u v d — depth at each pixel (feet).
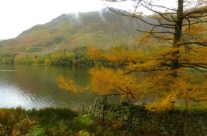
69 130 35.88
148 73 41.16
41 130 33.14
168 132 43.32
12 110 40.98
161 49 40.47
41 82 323.16
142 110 45.34
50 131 34.81
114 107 47.44
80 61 558.15
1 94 237.04
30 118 38.32
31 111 42.37
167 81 39.42
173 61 41.19
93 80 38.40
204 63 40.45
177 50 39.11
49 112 42.70
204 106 47.26
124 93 39.52
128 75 39.17
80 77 344.49
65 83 42.34
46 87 278.46
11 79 359.46
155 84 39.01
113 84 36.91
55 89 263.29
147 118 44.75
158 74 40.57
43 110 43.14
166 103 34.68
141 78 39.93
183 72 42.78
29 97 220.84
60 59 653.71
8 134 33.71
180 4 40.42
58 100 203.41
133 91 37.60
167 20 41.47
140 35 42.93
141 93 38.47
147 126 44.11
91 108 51.57
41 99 210.59
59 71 470.80
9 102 200.23
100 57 40.19
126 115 45.60
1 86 288.51
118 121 44.96
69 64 619.26
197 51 40.73
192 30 41.34
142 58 40.11
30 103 196.24
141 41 42.63
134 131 42.09
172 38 43.11
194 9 39.78
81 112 51.75
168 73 40.04
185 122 44.21
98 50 40.27
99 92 39.17
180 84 37.65
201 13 39.88
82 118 43.34
